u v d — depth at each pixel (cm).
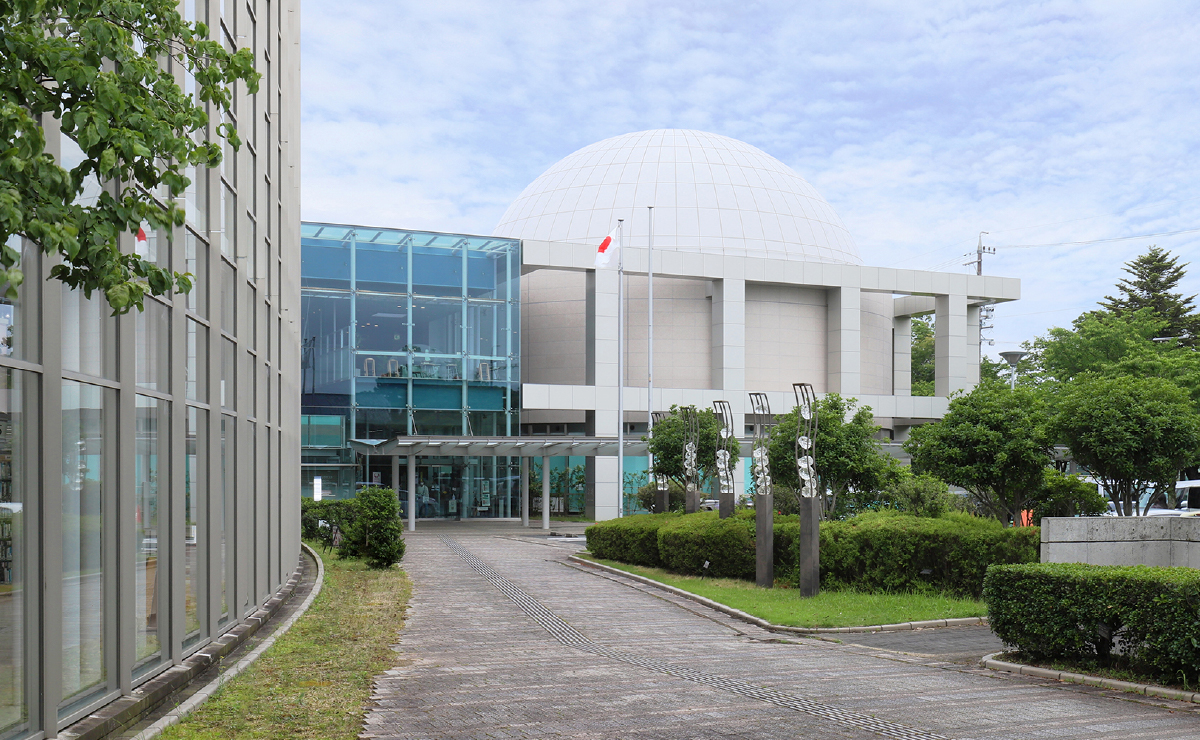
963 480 2372
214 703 847
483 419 4459
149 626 908
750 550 2041
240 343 1325
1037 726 784
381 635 1305
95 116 451
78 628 737
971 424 2395
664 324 5016
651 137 6000
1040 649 1115
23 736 639
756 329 5044
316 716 798
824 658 1195
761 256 5328
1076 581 1069
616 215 5459
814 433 1873
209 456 1130
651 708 849
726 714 824
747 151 6044
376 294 4334
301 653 1138
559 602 1755
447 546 3050
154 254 922
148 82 511
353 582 1948
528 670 1062
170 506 966
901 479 2461
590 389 4594
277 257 1759
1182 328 6838
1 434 621
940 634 1434
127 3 496
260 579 1501
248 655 1103
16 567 638
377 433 4294
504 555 2742
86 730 696
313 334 4216
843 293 5047
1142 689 958
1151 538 1403
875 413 5050
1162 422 2431
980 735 750
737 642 1346
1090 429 2520
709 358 5028
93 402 775
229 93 576
